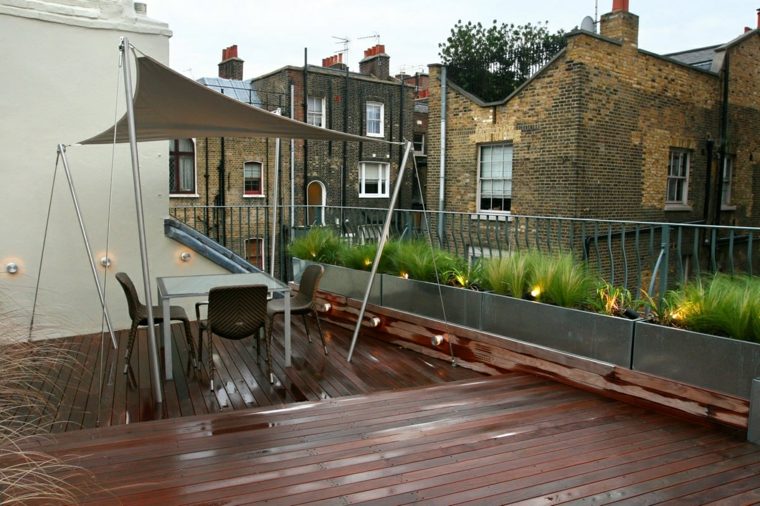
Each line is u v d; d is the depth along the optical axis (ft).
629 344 12.26
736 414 10.50
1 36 17.51
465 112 41.93
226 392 13.47
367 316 19.16
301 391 13.60
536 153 37.63
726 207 45.96
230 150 59.67
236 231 60.54
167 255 20.85
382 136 69.72
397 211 21.77
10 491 7.47
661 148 40.22
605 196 37.04
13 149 17.93
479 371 15.37
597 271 15.21
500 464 9.05
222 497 7.87
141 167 20.16
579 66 34.81
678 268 13.32
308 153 64.28
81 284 19.29
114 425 10.91
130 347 14.49
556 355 13.52
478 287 16.34
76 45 18.66
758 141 48.52
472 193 42.04
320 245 22.71
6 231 17.97
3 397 9.93
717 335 11.19
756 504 7.90
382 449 9.61
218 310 13.57
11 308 17.26
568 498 7.98
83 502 7.66
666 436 10.36
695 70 42.06
